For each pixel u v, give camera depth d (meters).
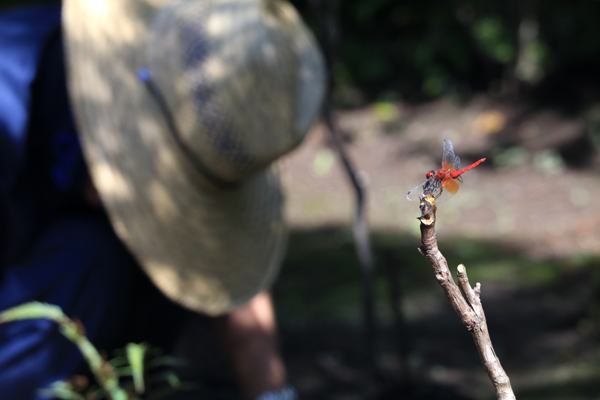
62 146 1.84
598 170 8.30
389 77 11.46
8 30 1.93
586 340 4.07
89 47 1.82
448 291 0.74
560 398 3.15
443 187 0.91
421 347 4.06
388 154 9.45
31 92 1.86
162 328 2.07
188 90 1.73
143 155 1.80
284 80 1.80
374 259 5.82
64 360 1.70
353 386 3.47
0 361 1.64
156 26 1.84
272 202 2.16
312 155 9.66
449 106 10.52
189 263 1.85
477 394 3.40
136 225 1.76
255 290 2.00
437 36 11.24
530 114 9.74
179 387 1.48
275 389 2.01
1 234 1.70
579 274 5.41
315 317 4.62
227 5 1.79
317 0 3.11
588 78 10.09
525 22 10.27
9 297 1.70
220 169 1.78
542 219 7.20
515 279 5.39
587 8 10.32
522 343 4.15
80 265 1.75
